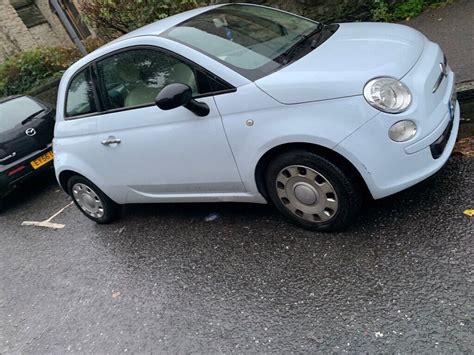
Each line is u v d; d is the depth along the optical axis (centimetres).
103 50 379
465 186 328
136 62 356
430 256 281
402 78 280
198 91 324
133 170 392
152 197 405
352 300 270
